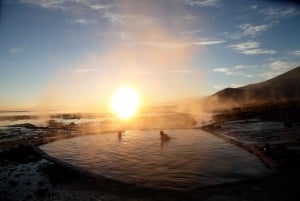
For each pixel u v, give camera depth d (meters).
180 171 15.84
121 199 11.35
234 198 11.05
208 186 12.56
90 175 14.67
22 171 16.27
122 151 22.81
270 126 34.22
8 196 12.14
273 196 11.05
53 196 11.89
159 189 12.32
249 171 15.47
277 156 17.50
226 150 22.23
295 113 41.81
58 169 15.91
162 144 26.09
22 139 29.94
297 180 12.77
